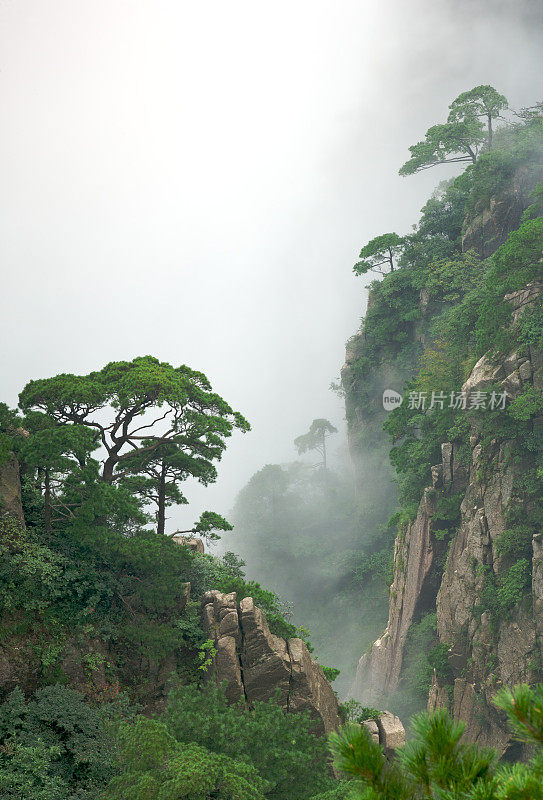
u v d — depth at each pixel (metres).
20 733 23.06
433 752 5.63
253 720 25.03
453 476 60.97
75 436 28.83
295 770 23.91
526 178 78.00
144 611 30.72
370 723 29.58
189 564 30.84
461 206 89.00
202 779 18.70
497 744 49.09
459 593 56.16
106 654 28.33
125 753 19.88
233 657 28.64
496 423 53.03
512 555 51.53
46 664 25.72
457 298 80.50
